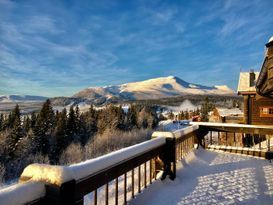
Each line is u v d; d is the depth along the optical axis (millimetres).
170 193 3578
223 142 8453
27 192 1594
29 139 33719
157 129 54375
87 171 2135
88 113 50188
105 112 49375
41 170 1810
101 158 2418
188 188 3828
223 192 3707
